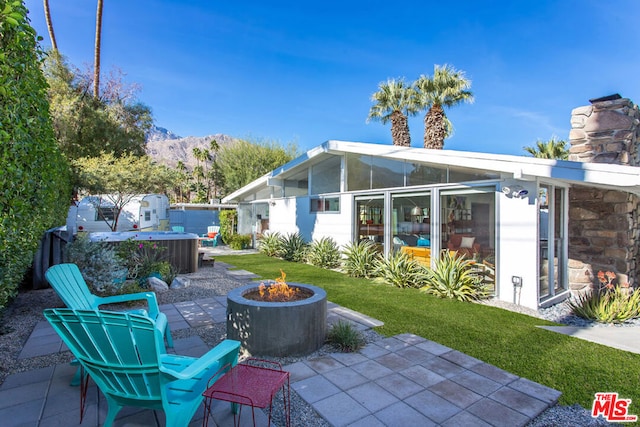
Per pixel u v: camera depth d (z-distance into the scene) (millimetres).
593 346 3828
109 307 5293
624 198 5879
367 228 9023
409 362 3385
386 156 7805
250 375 2355
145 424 2381
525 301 5613
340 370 3203
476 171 6395
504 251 5922
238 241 14688
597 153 6090
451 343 3900
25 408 2545
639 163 6613
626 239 5875
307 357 3504
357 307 5371
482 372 3178
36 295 5941
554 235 6121
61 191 7625
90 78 16938
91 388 2871
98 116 15703
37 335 4094
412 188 7699
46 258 6469
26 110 3109
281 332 3449
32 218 3754
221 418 2482
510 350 3711
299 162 10883
